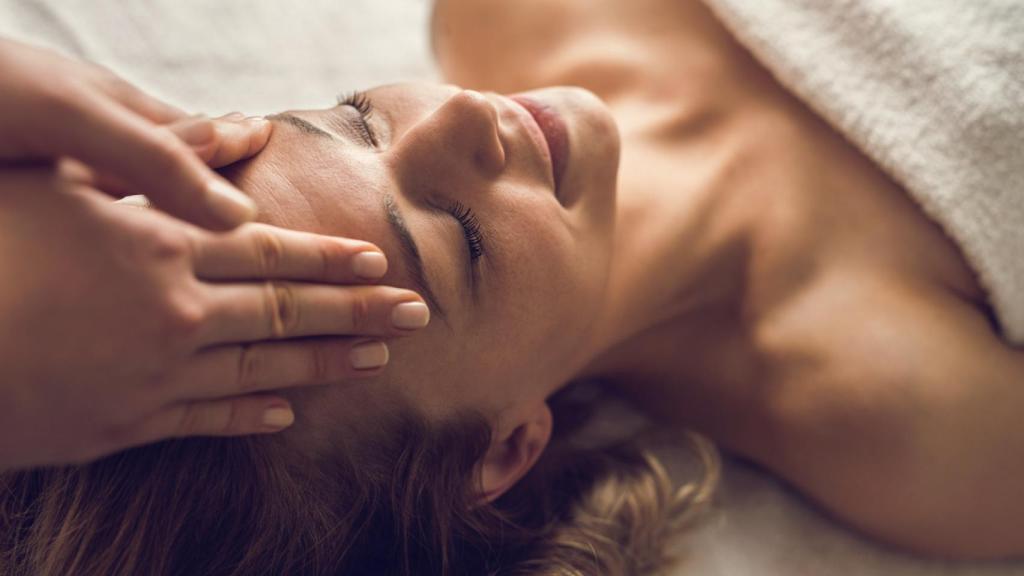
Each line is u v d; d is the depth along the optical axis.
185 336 0.57
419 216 0.67
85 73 0.61
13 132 0.57
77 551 0.68
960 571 0.78
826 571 0.78
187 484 0.67
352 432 0.68
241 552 0.68
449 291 0.67
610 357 0.83
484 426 0.72
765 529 0.80
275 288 0.60
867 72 0.78
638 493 0.80
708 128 0.84
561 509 0.80
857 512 0.78
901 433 0.75
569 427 0.84
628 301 0.79
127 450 0.67
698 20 0.86
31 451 0.58
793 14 0.80
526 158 0.70
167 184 0.57
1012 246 0.75
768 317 0.79
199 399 0.60
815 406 0.77
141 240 0.57
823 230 0.79
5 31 0.91
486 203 0.69
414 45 1.01
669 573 0.79
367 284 0.62
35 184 0.57
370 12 1.01
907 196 0.78
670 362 0.83
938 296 0.77
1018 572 0.77
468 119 0.67
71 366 0.56
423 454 0.70
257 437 0.67
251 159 0.67
